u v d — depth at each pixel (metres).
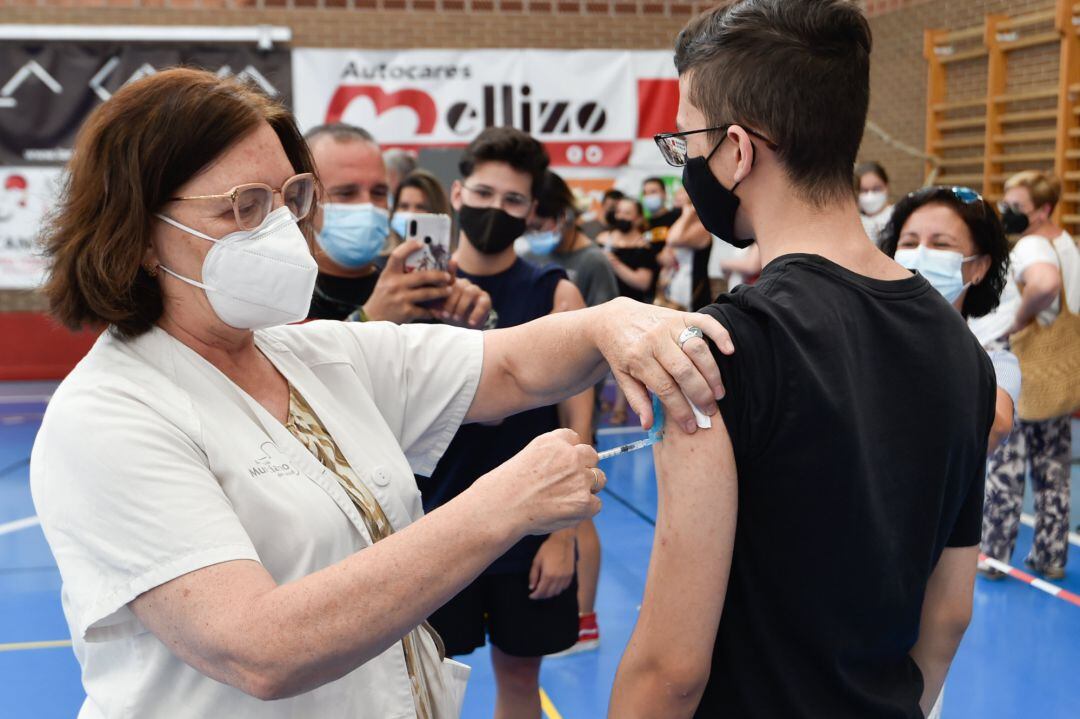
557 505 1.00
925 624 1.24
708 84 1.09
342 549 1.10
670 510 1.01
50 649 3.40
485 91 8.89
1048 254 3.71
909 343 1.06
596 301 3.67
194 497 0.97
